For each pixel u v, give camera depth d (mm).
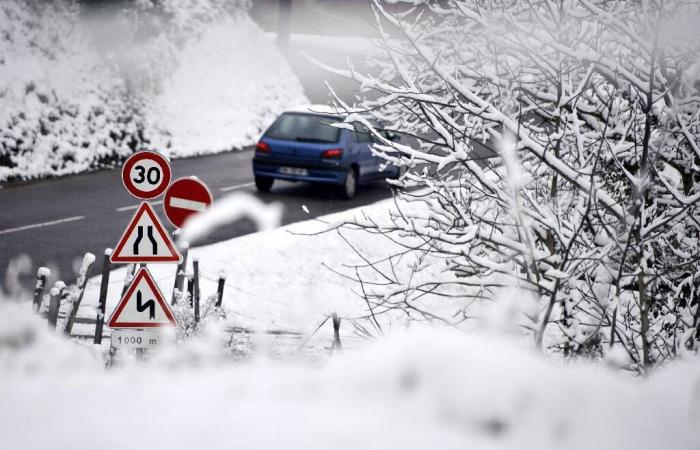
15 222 60844
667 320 32219
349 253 62469
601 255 25094
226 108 108188
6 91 78750
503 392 7441
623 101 33812
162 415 7402
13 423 7234
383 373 7895
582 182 26234
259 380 8461
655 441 7707
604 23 28297
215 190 77062
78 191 73500
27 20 85250
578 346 26672
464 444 6832
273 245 59375
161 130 95875
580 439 7441
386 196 78500
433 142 28922
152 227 33844
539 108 32969
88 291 47750
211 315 35594
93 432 6957
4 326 10453
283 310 49406
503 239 25859
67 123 83750
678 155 33375
